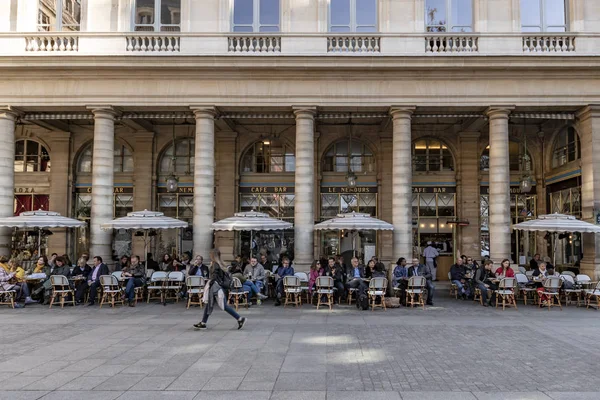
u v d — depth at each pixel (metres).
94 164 16.50
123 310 13.56
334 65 16.08
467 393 6.39
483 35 16.58
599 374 7.29
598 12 16.70
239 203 21.48
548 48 16.67
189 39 16.78
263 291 15.38
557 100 16.23
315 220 21.14
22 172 21.91
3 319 12.11
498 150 16.30
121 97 16.53
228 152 21.30
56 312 13.24
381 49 16.58
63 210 21.38
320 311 13.38
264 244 21.34
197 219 16.34
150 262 17.56
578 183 18.56
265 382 6.82
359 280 14.03
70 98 16.56
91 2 17.12
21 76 16.56
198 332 10.38
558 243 20.12
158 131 21.66
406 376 7.16
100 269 14.91
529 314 13.03
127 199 21.88
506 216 16.16
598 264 16.05
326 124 21.22
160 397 6.20
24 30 17.20
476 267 16.92
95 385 6.69
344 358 8.17
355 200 21.45
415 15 16.70
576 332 10.52
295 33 16.64
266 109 16.91
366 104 16.42
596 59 15.79
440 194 21.45
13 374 7.23
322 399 6.15
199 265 14.98
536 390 6.52
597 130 16.30
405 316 12.61
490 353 8.59
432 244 21.33
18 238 21.22
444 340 9.66
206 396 6.24
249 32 16.70
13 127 17.03
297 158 16.48
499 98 16.27
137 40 16.84
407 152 16.34
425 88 16.36
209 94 16.50
